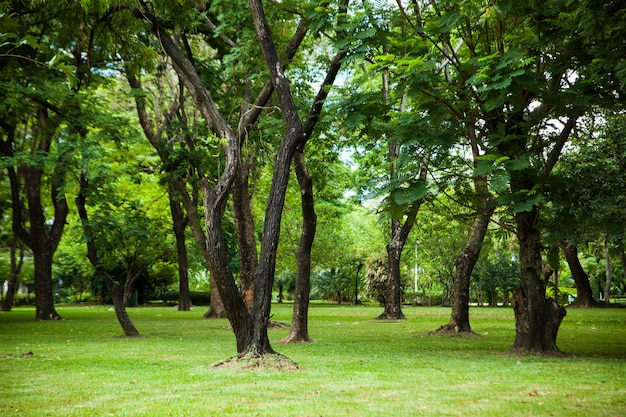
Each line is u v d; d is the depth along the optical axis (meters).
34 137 23.19
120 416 5.80
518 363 9.87
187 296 35.12
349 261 48.41
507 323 21.75
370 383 7.73
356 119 10.95
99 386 7.71
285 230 43.44
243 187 19.69
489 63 9.91
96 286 48.94
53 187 25.77
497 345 13.43
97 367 9.70
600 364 9.69
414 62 9.90
